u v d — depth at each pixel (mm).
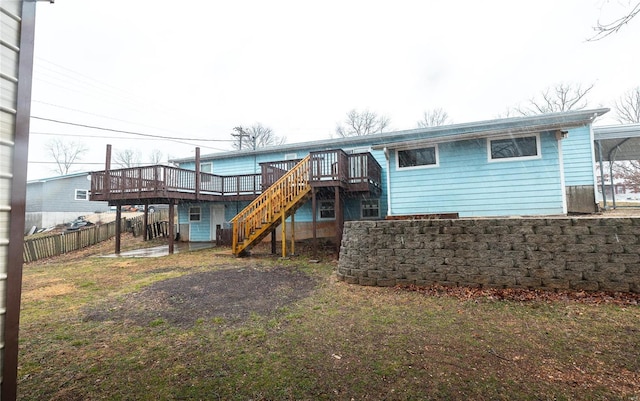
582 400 2162
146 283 6504
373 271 5941
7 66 1704
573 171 9461
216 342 3434
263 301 5023
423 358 2893
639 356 2779
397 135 12938
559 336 3271
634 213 8352
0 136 1651
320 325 3879
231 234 13812
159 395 2398
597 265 4578
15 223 1708
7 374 1630
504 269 5059
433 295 5043
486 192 8766
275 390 2426
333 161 10211
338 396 2311
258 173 14672
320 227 13750
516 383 2406
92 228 15344
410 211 9586
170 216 11672
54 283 6848
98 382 2623
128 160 48438
